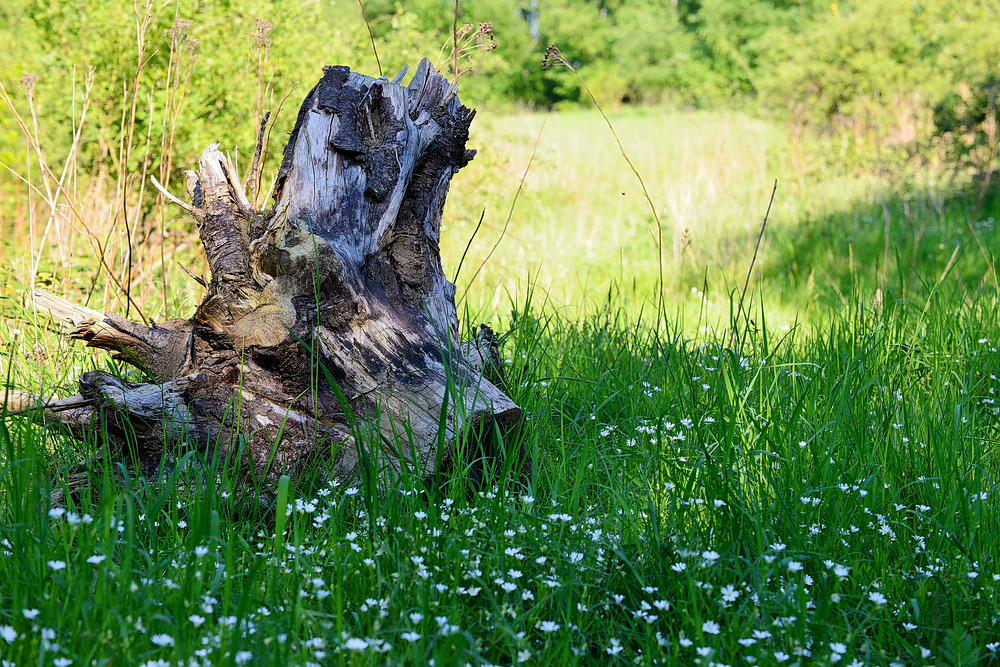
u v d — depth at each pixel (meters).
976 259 7.68
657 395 4.08
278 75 7.09
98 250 5.00
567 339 5.01
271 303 3.10
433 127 3.73
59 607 2.21
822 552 2.67
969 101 10.66
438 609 2.33
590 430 3.70
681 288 7.38
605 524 2.81
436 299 3.59
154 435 2.98
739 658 2.22
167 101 5.14
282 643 2.09
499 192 9.12
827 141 12.09
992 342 4.86
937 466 3.18
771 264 8.05
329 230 3.23
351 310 3.12
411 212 3.66
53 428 3.10
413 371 3.12
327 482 3.03
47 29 7.22
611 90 33.78
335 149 3.35
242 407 3.03
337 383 3.10
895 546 2.84
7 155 6.85
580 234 8.84
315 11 7.52
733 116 17.12
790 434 3.38
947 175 10.12
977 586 2.54
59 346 4.34
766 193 10.70
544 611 2.42
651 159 13.14
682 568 2.43
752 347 4.91
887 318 5.11
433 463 3.03
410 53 8.12
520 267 7.75
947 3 14.13
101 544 2.51
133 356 3.19
